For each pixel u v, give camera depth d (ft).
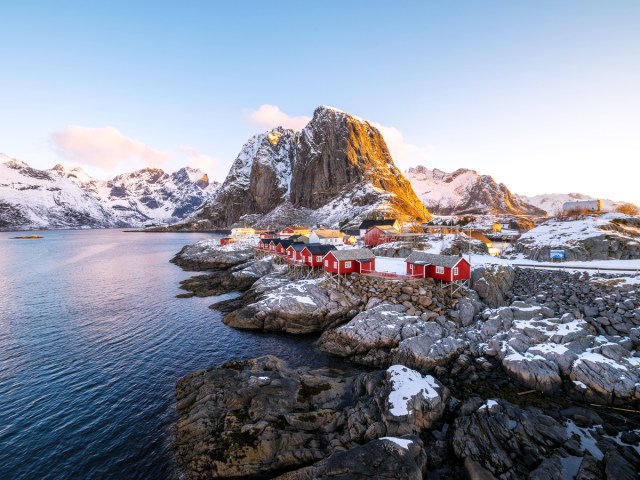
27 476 57.62
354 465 51.55
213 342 117.39
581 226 170.50
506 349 89.35
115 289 196.75
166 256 354.74
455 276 123.65
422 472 52.13
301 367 97.35
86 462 60.75
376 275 137.28
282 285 165.07
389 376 75.46
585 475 49.70
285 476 52.29
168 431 68.85
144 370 96.07
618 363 77.82
